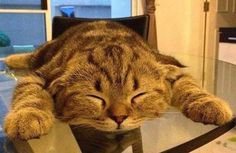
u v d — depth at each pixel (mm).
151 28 997
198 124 240
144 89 237
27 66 425
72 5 1220
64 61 251
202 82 367
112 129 230
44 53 344
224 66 517
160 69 254
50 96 245
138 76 237
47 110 231
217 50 1137
